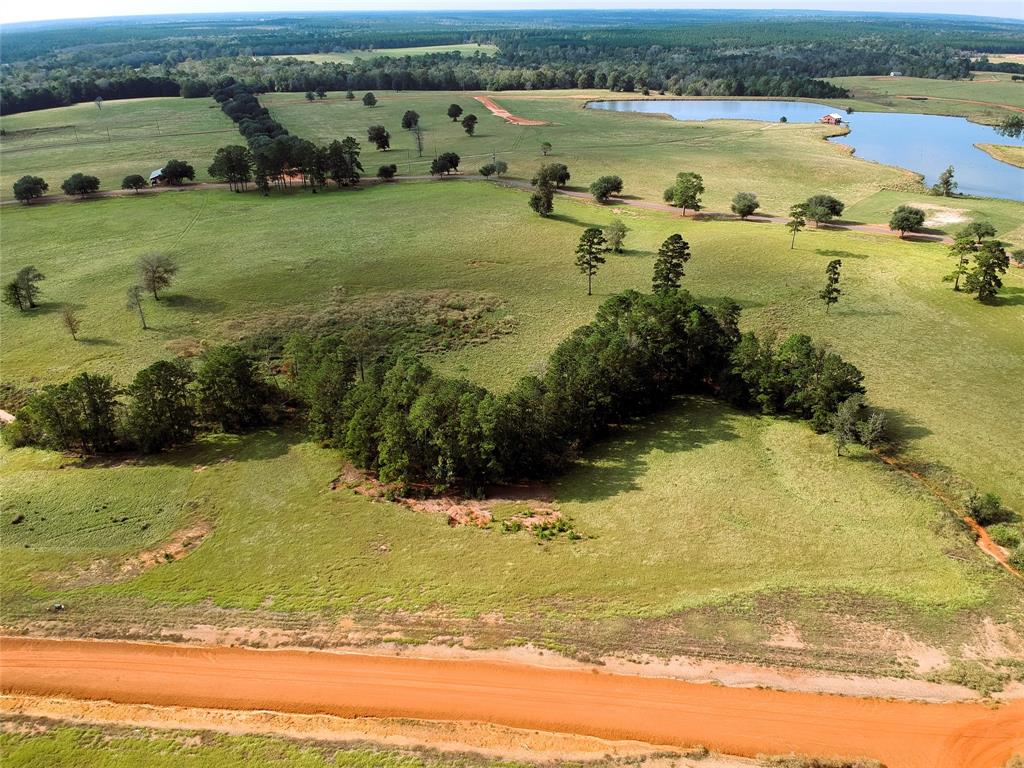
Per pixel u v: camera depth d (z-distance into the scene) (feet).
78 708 129.39
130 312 326.85
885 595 147.64
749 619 142.82
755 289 337.93
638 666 133.69
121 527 180.65
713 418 233.96
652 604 148.15
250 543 172.96
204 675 135.13
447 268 379.35
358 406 210.18
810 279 345.10
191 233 441.68
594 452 217.15
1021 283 331.36
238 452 219.82
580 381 216.13
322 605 151.33
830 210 431.43
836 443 210.18
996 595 146.61
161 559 168.25
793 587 150.92
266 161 530.27
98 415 217.97
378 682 132.36
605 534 172.45
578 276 366.63
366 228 447.42
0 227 455.63
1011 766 110.73
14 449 226.99
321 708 127.95
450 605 149.79
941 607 143.74
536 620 144.97
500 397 205.67
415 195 526.57
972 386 244.22
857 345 278.05
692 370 251.80
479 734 122.01
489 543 170.40
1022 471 195.62
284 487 198.49
